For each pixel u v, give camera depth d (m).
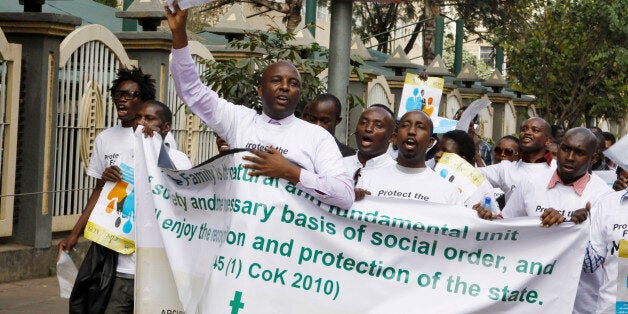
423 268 5.43
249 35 10.75
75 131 11.11
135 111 6.74
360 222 5.35
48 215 10.62
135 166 5.60
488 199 6.67
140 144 5.61
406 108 11.37
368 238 5.36
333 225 5.30
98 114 11.38
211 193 5.39
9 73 10.09
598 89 21.61
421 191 6.04
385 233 5.38
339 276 5.32
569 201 6.39
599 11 20.11
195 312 5.36
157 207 5.52
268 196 5.19
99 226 6.47
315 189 5.13
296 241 5.24
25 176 10.45
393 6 33.12
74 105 11.02
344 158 6.98
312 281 5.27
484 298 5.44
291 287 5.24
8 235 10.25
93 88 11.23
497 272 5.46
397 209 5.39
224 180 5.29
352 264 5.33
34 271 10.48
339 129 9.23
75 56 10.94
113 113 11.72
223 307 5.18
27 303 9.32
